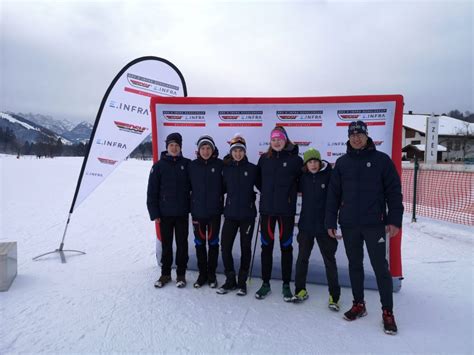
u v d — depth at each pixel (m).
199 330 2.78
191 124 4.11
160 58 4.77
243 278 3.51
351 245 2.93
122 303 3.27
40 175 20.55
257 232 3.88
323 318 3.00
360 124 2.83
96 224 7.18
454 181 12.77
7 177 18.86
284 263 3.41
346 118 3.69
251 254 3.89
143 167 34.66
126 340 2.62
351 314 2.96
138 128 4.76
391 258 3.55
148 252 5.07
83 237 6.00
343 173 2.91
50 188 13.96
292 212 3.32
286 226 3.32
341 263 3.75
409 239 5.86
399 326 2.87
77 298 3.37
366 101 3.60
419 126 43.25
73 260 4.64
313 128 3.78
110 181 18.52
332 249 3.15
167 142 3.65
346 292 3.63
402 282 3.87
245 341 2.61
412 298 3.43
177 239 3.72
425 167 17.44
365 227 2.83
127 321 2.91
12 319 2.92
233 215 3.42
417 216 7.85
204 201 3.55
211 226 3.62
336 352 2.47
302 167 3.23
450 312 3.12
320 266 3.81
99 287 3.66
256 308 3.19
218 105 4.01
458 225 6.75
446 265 4.45
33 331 2.73
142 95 4.73
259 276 4.04
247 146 3.97
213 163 3.58
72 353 2.44
